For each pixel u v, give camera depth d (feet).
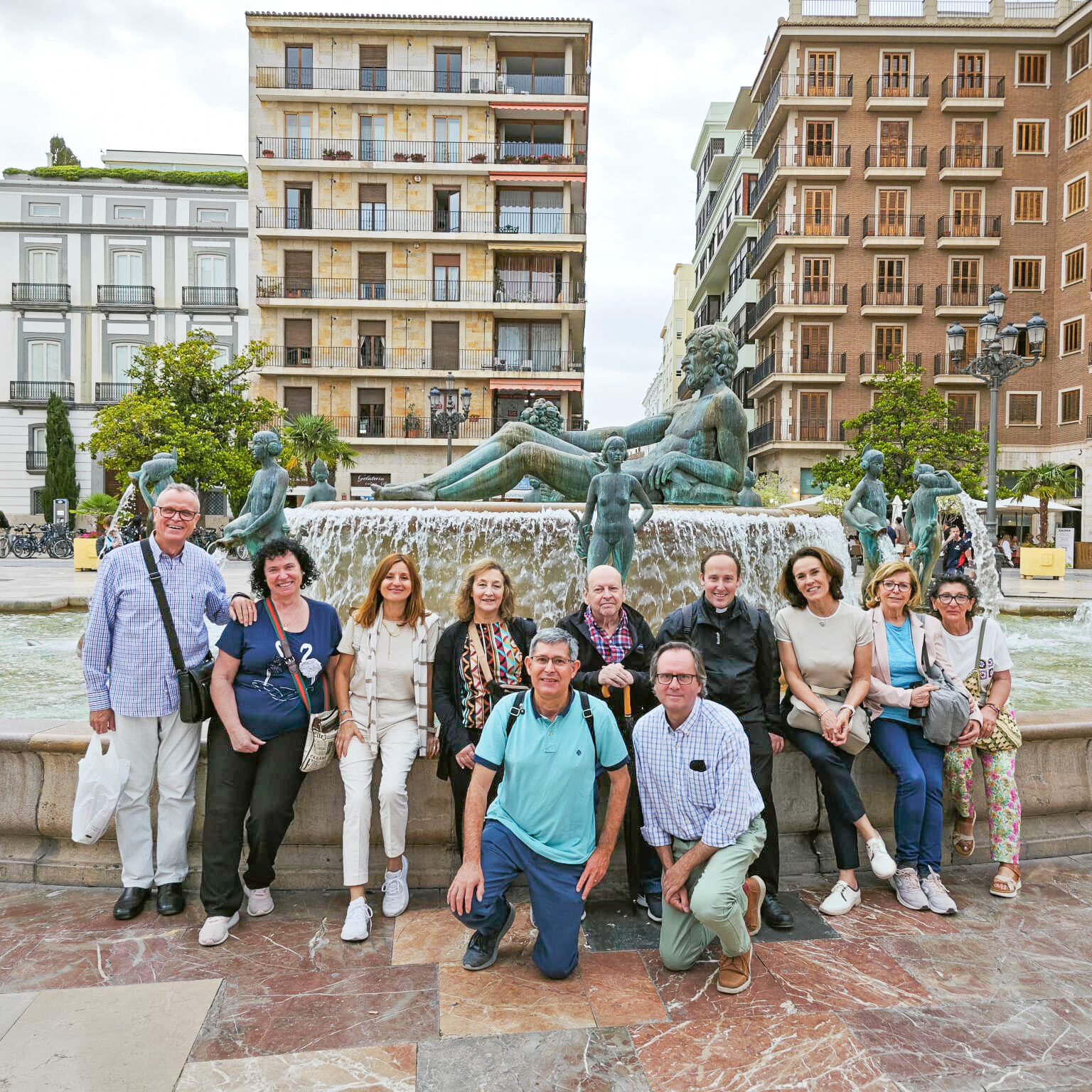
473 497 25.89
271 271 125.29
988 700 12.03
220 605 11.27
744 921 9.06
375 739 11.09
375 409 127.24
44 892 11.50
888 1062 7.83
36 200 133.80
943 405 90.22
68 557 96.53
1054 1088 7.48
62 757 11.73
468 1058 7.86
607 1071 7.68
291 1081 7.49
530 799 9.36
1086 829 13.17
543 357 129.49
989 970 9.53
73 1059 7.77
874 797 12.60
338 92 122.31
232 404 102.12
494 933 9.50
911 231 120.16
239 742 10.25
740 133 176.14
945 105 118.11
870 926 10.62
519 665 10.99
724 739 9.41
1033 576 67.82
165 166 148.97
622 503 18.98
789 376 120.57
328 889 11.78
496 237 124.36
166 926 10.54
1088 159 112.57
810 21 118.62
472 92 124.57
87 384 136.05
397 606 11.21
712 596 11.05
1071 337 115.55
